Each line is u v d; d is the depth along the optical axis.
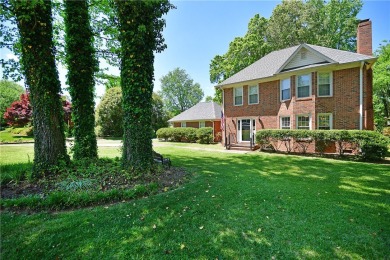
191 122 24.70
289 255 2.43
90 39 7.36
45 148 5.40
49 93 5.51
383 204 3.92
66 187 4.41
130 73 5.62
